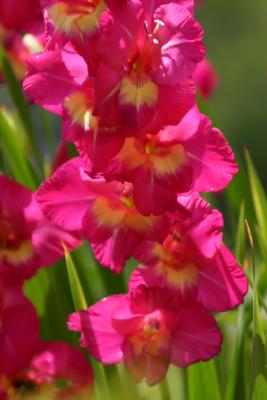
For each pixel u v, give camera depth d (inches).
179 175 41.9
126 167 41.6
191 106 41.2
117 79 40.7
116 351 43.5
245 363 45.3
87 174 41.8
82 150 41.7
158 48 40.9
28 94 41.8
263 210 48.7
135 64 41.1
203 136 42.0
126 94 40.8
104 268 47.9
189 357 43.4
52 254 44.8
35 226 44.8
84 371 43.8
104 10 40.8
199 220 42.6
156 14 40.8
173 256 43.1
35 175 49.2
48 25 40.9
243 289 43.3
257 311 43.3
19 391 43.9
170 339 43.2
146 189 41.7
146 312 42.9
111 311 43.0
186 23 40.8
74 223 43.1
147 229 42.1
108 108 40.6
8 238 44.8
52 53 41.6
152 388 47.3
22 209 44.7
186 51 40.8
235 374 44.6
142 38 40.9
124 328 43.2
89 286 48.2
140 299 42.7
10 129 49.0
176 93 41.1
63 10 40.9
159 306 42.7
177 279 43.0
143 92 40.9
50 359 43.9
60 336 47.9
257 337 43.3
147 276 43.1
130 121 40.7
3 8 49.1
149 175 41.7
